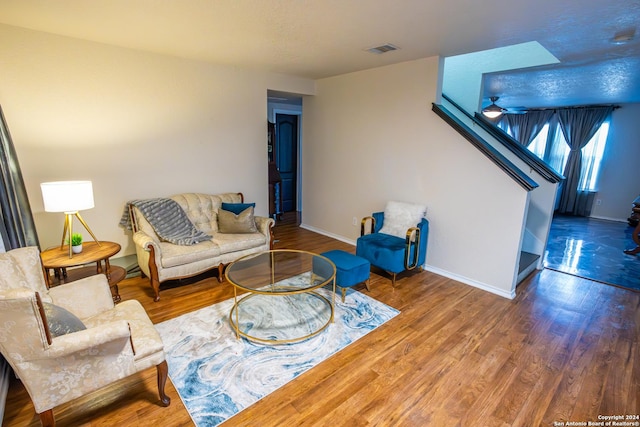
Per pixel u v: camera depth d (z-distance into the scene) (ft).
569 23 7.97
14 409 5.94
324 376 6.87
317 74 15.05
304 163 18.20
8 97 9.25
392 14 7.56
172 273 10.09
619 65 12.10
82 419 5.72
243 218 12.23
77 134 10.51
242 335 8.21
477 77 13.92
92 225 11.24
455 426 5.71
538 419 5.89
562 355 7.68
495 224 10.79
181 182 13.07
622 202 22.95
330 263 9.59
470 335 8.45
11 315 4.29
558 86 16.56
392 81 13.02
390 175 13.80
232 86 13.70
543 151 26.13
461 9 7.20
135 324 6.15
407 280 11.93
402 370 7.09
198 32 9.16
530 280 12.09
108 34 9.48
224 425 5.64
